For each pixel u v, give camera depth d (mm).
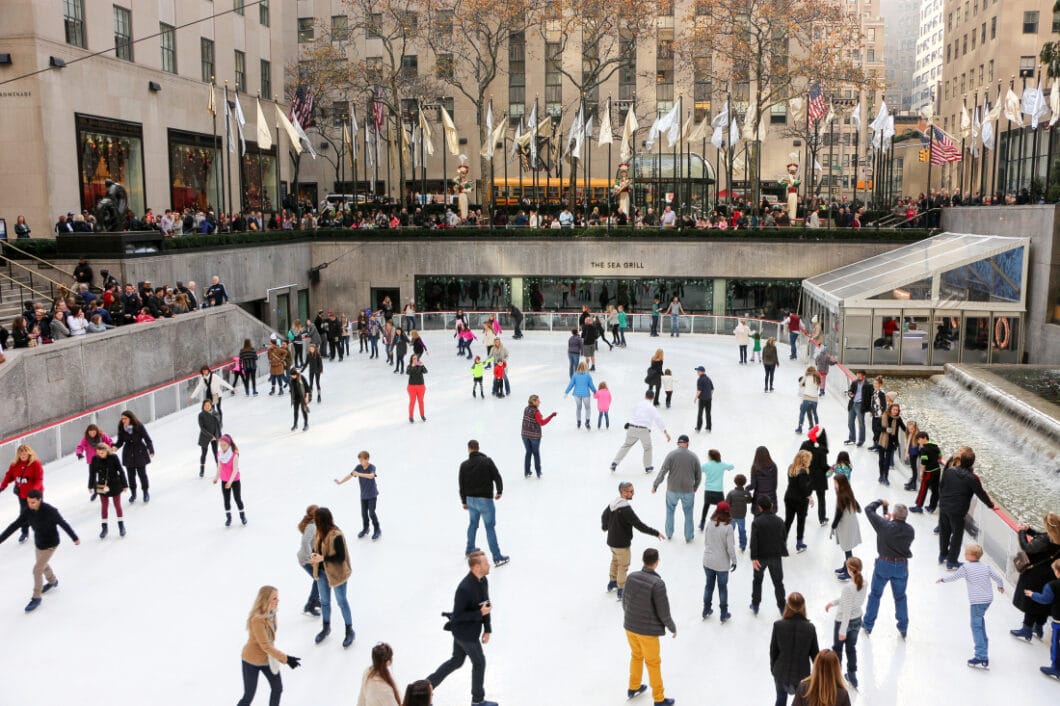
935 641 10430
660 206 51375
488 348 27422
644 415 16625
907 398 26172
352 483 16406
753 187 41000
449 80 47438
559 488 15961
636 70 60062
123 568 12617
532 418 16312
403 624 10898
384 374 27750
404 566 12594
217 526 14227
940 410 24672
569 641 10469
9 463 16125
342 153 57062
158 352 23000
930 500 14516
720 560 10672
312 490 16016
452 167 60906
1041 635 10469
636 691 9250
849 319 29422
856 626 9328
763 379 26250
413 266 40281
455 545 13336
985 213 32375
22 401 18016
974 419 23375
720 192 57031
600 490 15820
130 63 34750
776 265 38125
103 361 20734
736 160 55281
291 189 60438
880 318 29328
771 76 43656
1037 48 59156
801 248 37781
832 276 34844
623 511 11234
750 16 42031
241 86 44656
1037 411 20172
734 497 12609
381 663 7285
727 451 18281
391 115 54875
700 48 46625
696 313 39750
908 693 9336
